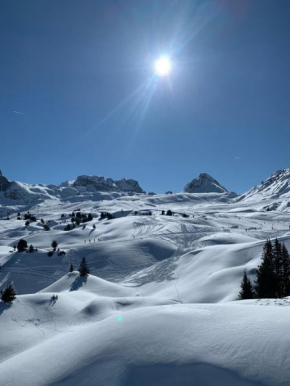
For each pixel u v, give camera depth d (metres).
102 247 85.81
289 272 31.72
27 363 9.26
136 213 178.50
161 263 65.31
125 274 66.12
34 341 19.45
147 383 6.59
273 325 8.09
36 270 71.88
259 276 29.56
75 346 9.38
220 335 8.04
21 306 23.75
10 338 19.20
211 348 7.50
